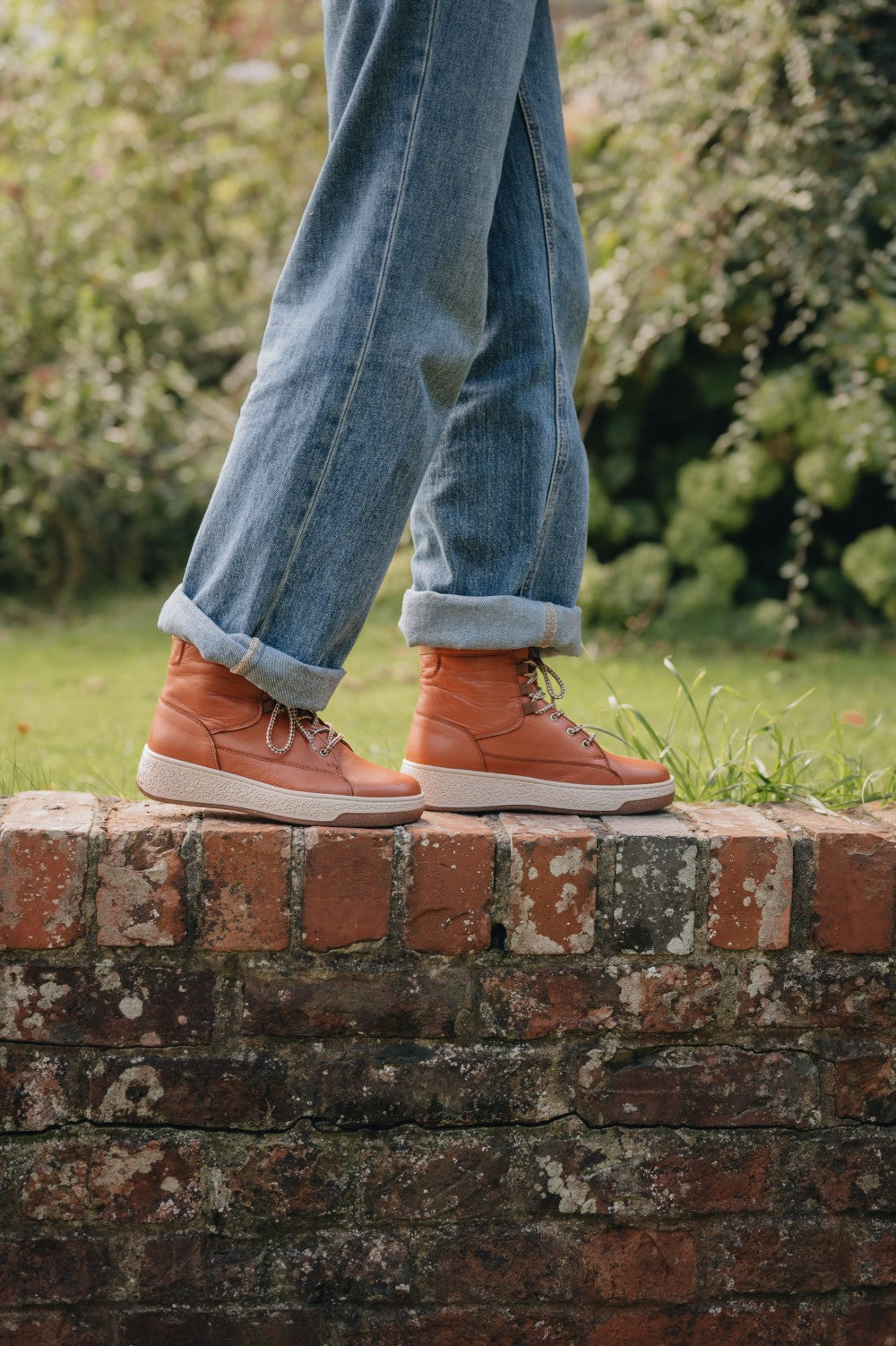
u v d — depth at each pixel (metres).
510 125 1.45
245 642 1.29
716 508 4.77
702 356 4.98
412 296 1.28
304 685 1.31
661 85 4.53
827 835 1.37
